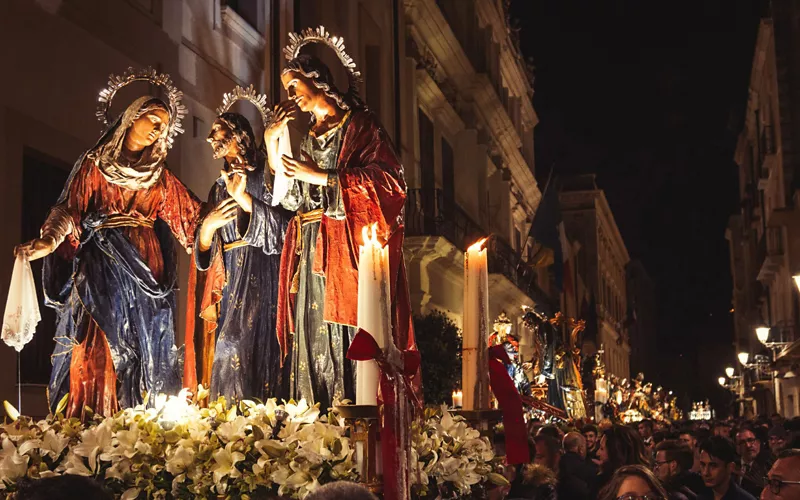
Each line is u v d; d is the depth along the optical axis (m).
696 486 7.31
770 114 34.31
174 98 6.08
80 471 4.27
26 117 7.80
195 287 5.90
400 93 19.20
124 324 5.55
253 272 5.61
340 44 5.58
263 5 11.88
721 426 12.56
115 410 5.47
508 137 31.22
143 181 5.68
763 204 38.94
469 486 4.75
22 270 5.18
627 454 6.97
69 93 8.35
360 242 4.98
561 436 9.31
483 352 4.80
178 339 9.28
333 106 5.38
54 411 5.59
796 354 22.91
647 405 30.98
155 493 4.22
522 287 30.23
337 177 5.00
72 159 8.36
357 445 3.98
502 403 4.91
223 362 5.49
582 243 51.47
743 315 58.91
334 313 5.00
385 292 3.92
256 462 4.20
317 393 5.21
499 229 30.58
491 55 30.36
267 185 5.85
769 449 10.21
